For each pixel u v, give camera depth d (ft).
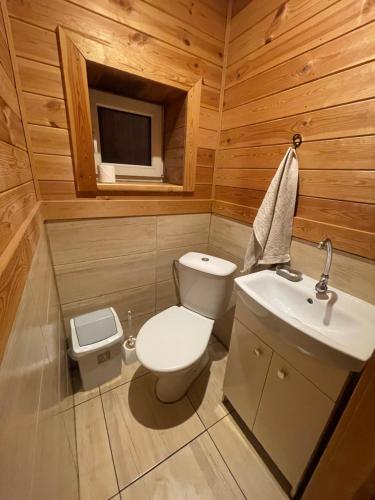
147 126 4.71
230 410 4.10
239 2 3.92
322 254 3.27
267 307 2.70
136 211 4.35
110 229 4.21
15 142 2.31
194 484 3.14
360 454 1.94
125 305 4.93
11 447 0.94
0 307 0.94
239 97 4.21
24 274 1.59
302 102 3.23
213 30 4.06
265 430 3.25
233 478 3.22
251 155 4.17
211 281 4.31
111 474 3.18
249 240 4.09
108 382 4.48
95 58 3.21
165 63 3.76
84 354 3.87
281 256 3.67
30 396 1.37
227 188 4.83
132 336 4.99
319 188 3.19
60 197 3.62
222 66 4.37
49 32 2.93
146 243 4.70
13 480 0.93
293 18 3.15
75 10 2.97
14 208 1.81
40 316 2.04
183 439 3.64
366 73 2.55
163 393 4.15
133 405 4.09
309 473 2.90
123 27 3.30
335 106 2.87
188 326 4.21
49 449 1.72
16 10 2.71
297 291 3.29
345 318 2.76
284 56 3.35
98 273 4.38
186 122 4.27
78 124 3.35
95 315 4.30
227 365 3.87
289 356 2.76
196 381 4.64
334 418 2.47
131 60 3.47
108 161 4.45
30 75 2.96
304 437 2.70
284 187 3.43
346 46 2.67
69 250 3.96
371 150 2.62
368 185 2.70
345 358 2.09
